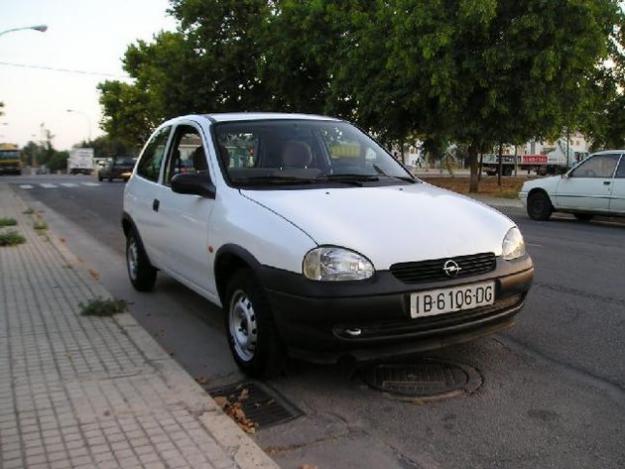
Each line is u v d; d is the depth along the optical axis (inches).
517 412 150.5
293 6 1092.5
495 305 162.6
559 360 184.9
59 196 1000.2
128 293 280.5
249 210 171.0
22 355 181.6
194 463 119.5
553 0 760.3
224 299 186.1
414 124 954.7
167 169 240.4
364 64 925.2
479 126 860.6
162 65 1346.0
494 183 1373.0
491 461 128.5
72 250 421.4
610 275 309.9
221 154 198.4
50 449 125.0
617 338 205.3
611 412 150.2
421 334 151.7
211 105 1285.7
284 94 1205.1
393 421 147.3
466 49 811.4
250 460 120.7
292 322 151.9
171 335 220.1
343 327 147.5
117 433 131.6
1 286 274.4
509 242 169.8
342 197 173.8
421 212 167.9
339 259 147.2
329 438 140.0
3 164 2496.3
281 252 153.6
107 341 195.0
